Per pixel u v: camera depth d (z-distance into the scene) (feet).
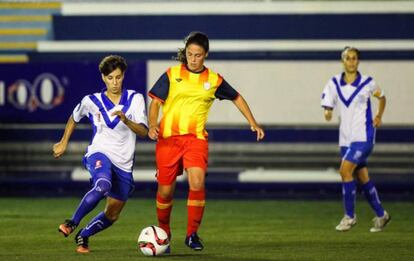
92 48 179.93
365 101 116.06
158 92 87.51
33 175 176.86
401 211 148.15
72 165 176.76
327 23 176.24
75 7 181.06
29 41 183.32
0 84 172.35
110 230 117.29
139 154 175.83
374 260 85.76
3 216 136.26
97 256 87.10
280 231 117.50
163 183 88.63
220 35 177.78
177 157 87.81
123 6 179.73
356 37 175.63
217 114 172.14
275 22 177.06
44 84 171.22
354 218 117.29
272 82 170.40
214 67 170.81
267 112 170.91
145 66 168.04
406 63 169.07
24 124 172.96
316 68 170.09
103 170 84.79
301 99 170.50
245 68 170.40
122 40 179.63
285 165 174.29
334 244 100.99
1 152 176.35
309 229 120.37
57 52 180.86
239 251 92.79
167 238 86.94
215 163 175.63
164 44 177.88
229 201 166.81
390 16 175.52
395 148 172.14
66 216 136.77
